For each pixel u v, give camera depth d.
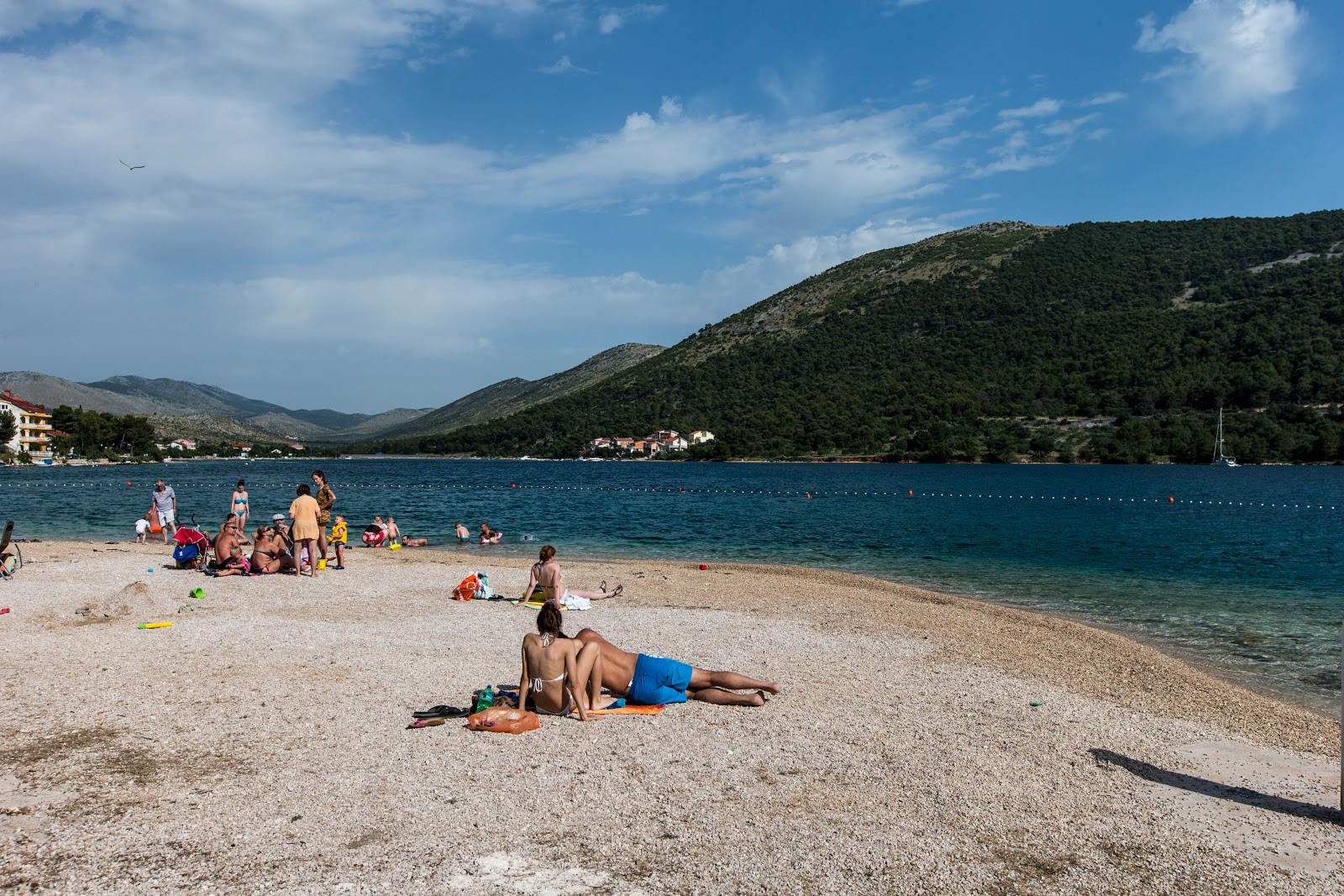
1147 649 12.81
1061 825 5.89
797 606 15.52
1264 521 40.28
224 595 15.15
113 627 11.92
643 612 14.48
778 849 5.38
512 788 6.28
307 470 131.12
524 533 33.19
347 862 5.06
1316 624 15.84
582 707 7.99
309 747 7.08
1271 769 7.24
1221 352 150.00
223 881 4.81
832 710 8.61
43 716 7.75
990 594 19.28
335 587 16.50
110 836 5.34
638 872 5.04
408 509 47.72
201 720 7.74
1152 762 7.36
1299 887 5.07
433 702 8.52
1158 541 31.23
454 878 4.90
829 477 100.38
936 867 5.20
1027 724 8.34
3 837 5.30
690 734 7.65
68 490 63.62
